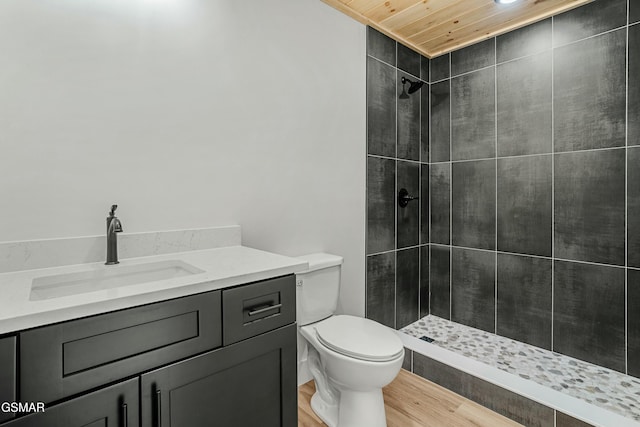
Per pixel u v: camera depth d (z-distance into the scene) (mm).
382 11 2131
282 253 1847
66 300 781
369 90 2283
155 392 869
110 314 801
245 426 1062
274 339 1138
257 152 1727
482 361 2051
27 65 1122
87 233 1250
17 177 1117
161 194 1418
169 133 1434
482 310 2516
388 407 1752
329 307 1868
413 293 2678
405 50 2545
